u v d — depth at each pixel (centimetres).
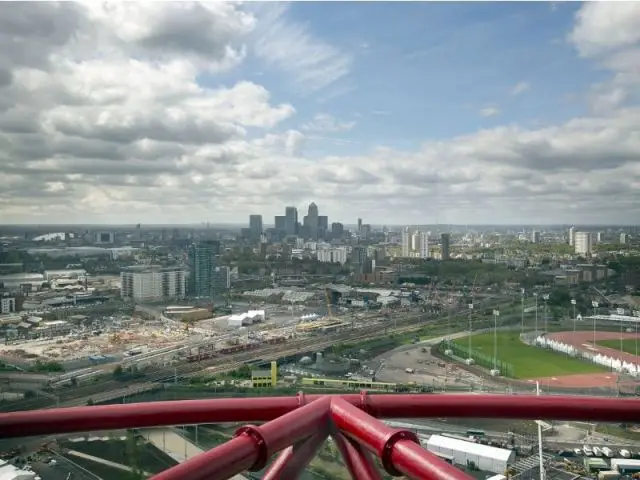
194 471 227
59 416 299
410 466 241
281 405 320
